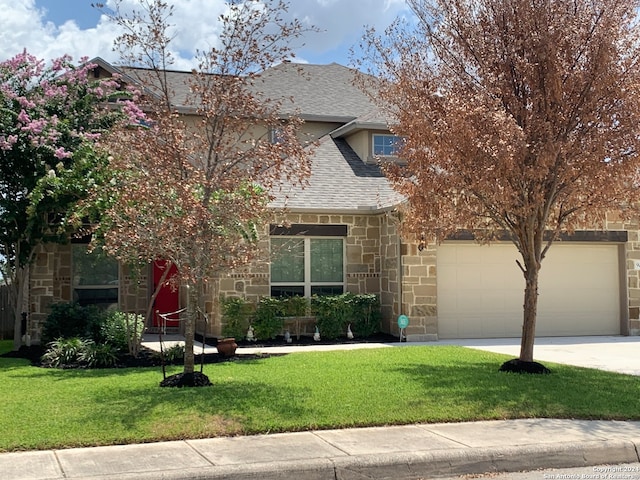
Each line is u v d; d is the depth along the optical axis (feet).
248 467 19.97
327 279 54.95
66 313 45.70
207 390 29.86
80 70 48.26
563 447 22.62
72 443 22.16
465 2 35.45
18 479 18.80
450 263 54.34
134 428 23.70
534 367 36.14
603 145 31.91
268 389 30.14
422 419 25.85
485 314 54.80
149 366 38.83
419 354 42.80
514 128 31.12
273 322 51.44
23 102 44.62
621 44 32.83
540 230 36.42
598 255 57.77
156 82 48.67
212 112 31.14
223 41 31.32
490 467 21.76
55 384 32.01
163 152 30.25
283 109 66.69
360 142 63.57
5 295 58.54
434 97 35.45
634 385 32.91
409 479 20.97
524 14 33.58
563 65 32.99
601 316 57.52
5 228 45.03
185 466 20.06
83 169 41.63
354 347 47.80
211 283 52.54
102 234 39.40
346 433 24.11
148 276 58.08
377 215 55.93
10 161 45.27
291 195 54.44
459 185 33.68
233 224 32.86
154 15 32.42
